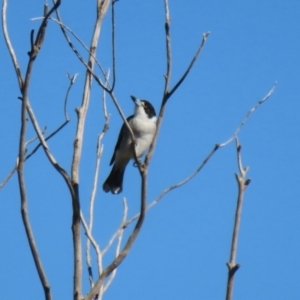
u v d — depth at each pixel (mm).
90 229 11094
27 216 9461
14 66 9945
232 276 8492
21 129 9555
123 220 11367
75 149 10664
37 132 10320
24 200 9484
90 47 11555
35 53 9531
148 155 10031
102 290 10391
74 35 10641
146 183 9969
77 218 10148
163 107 10094
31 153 10820
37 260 9336
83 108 11039
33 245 9367
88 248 10984
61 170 10258
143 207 9969
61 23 10586
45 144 10320
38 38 9578
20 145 9562
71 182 10352
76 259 9898
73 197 10234
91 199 11375
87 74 11312
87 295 9656
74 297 9688
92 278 10703
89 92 11211
